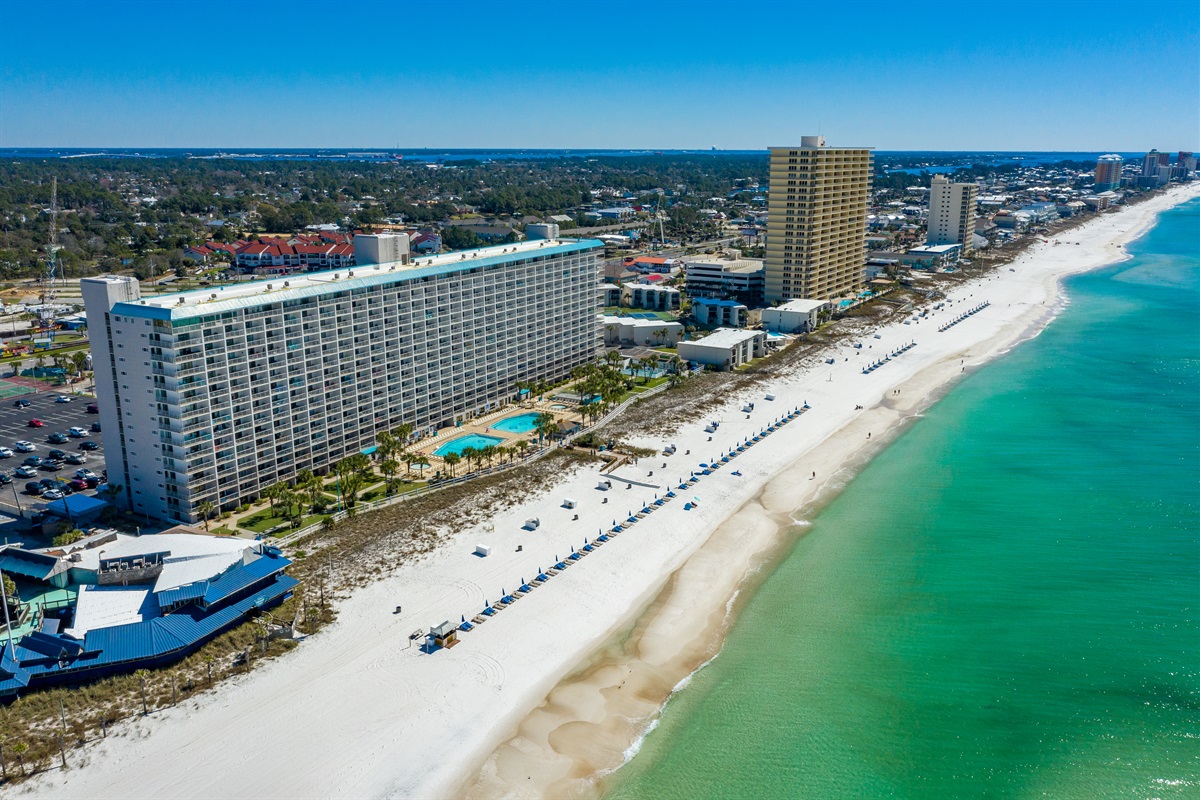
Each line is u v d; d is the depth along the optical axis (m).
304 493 163.88
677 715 108.69
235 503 163.88
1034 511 166.50
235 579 125.94
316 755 99.50
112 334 152.50
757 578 143.00
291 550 147.12
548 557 147.38
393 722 105.44
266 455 169.62
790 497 176.00
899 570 144.88
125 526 156.25
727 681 115.44
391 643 121.19
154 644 113.75
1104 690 112.38
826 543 155.25
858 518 165.50
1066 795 95.00
